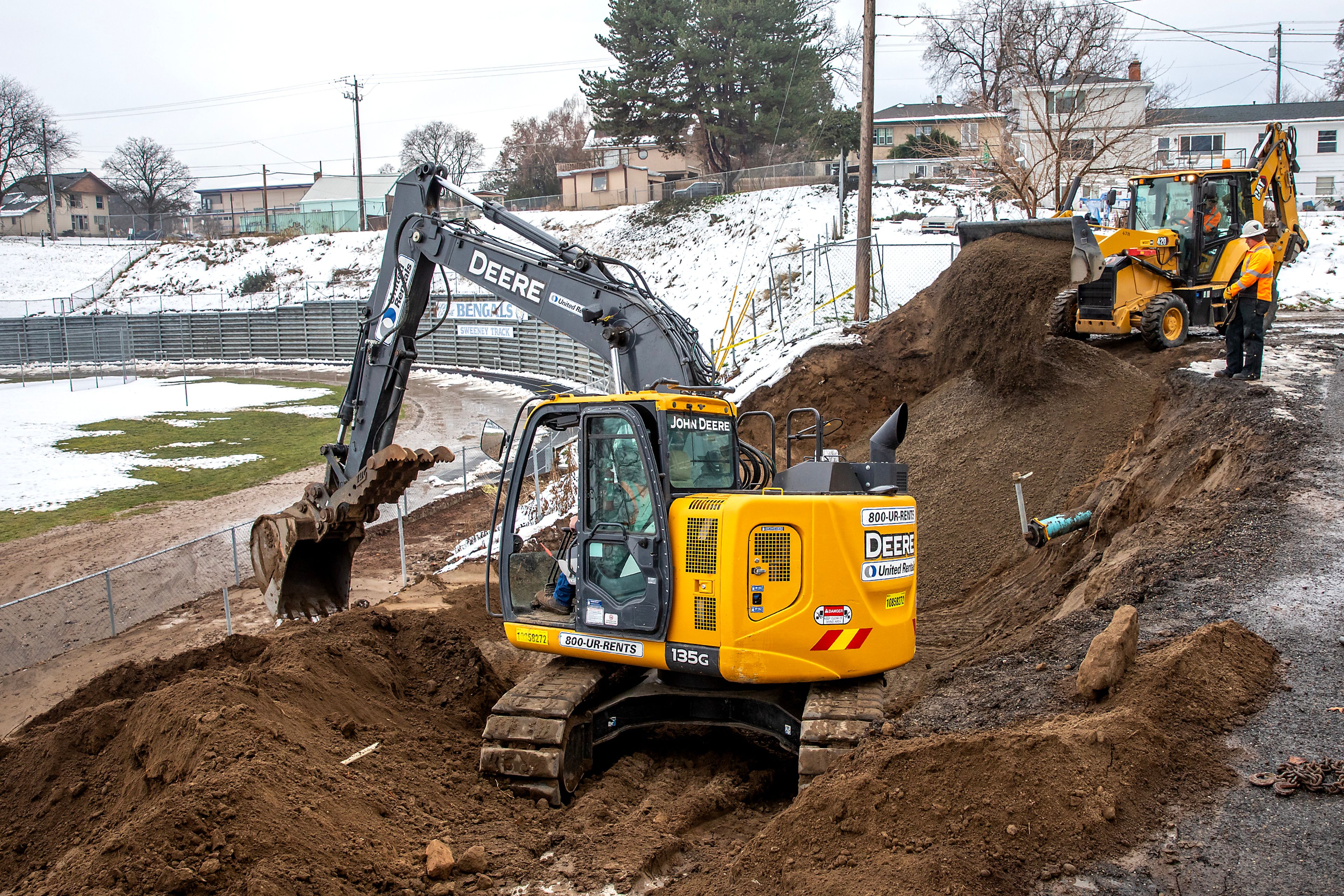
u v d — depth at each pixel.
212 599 15.20
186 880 4.80
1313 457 8.87
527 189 70.69
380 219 77.31
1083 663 5.88
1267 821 4.50
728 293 36.34
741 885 4.98
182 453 27.23
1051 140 24.55
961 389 15.41
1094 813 4.63
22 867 6.11
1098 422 13.05
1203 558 7.50
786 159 47.56
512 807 6.61
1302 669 5.77
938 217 33.41
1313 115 48.34
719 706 7.50
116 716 7.18
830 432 11.17
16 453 27.33
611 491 7.36
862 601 6.91
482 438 7.93
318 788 5.92
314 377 49.28
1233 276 14.73
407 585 15.21
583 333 9.55
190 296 65.25
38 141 97.44
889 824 4.96
